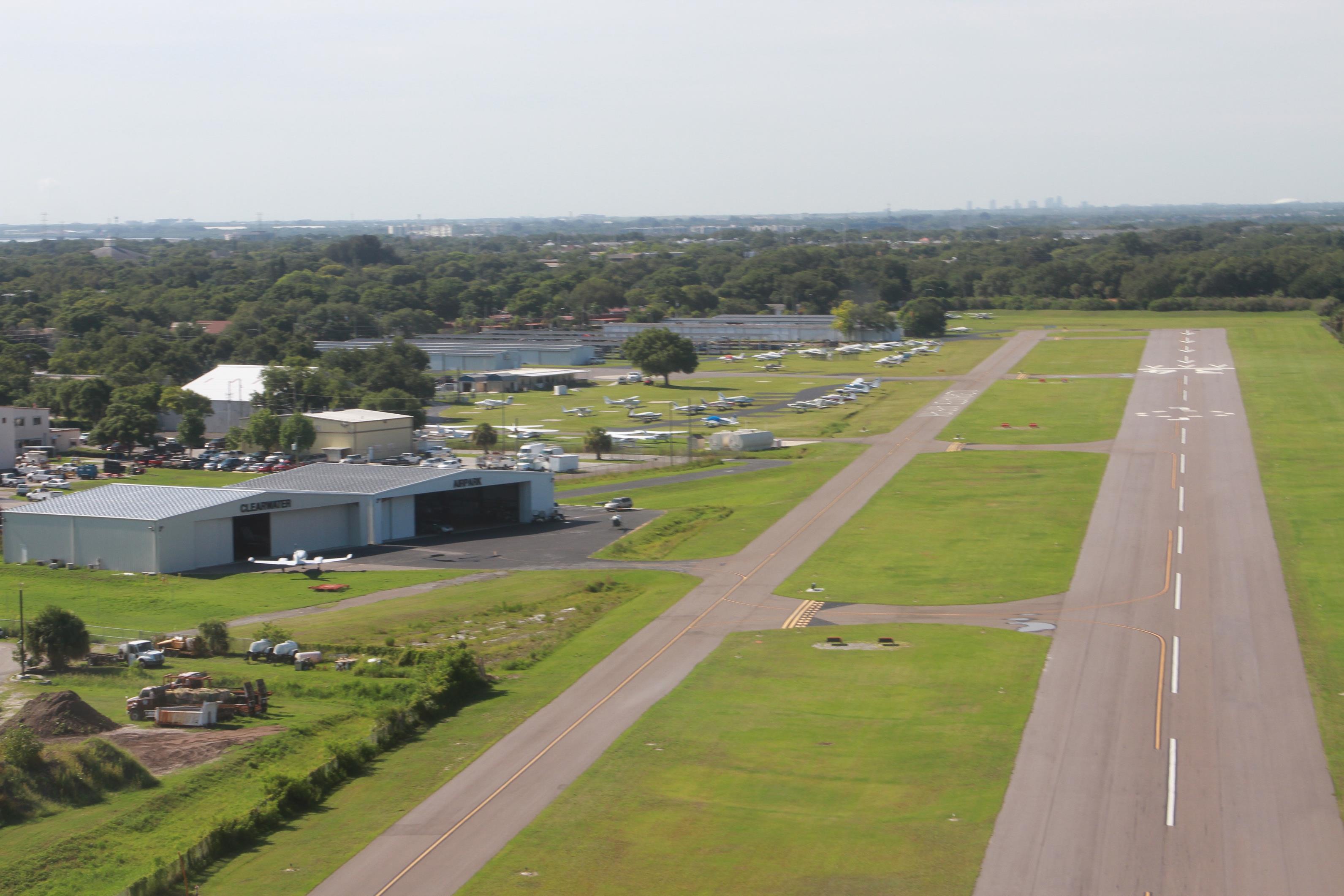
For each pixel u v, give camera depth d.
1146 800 50.47
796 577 89.88
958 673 66.88
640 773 54.22
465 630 79.31
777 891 43.56
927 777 53.16
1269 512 104.06
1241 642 71.19
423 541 108.25
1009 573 88.25
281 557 102.94
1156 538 97.06
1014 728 58.59
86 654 71.62
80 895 43.56
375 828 49.09
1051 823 48.47
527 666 70.44
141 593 89.50
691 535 106.00
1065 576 86.94
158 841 48.00
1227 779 52.34
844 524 106.81
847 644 73.12
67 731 57.69
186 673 69.31
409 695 64.56
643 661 70.62
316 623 80.38
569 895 43.44
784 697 63.97
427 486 111.06
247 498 100.69
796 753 56.25
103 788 51.72
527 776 54.16
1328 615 75.94
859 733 58.53
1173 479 119.06
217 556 99.50
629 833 48.28
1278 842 46.75
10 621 80.50
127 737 57.97
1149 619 76.38
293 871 45.47
